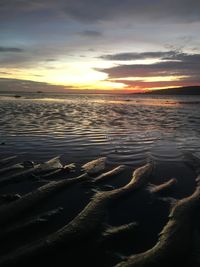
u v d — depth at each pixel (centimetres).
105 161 1003
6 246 471
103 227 538
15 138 1367
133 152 1144
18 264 429
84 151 1143
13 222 547
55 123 1980
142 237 509
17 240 488
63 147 1202
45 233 510
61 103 4812
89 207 613
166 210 616
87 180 789
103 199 657
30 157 1034
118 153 1123
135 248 477
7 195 662
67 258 447
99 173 868
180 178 831
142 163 988
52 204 629
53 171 870
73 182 770
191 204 644
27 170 872
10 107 3406
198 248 478
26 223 543
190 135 1594
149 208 625
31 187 738
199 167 941
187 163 991
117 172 877
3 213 577
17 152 1099
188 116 2812
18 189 722
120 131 1692
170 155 1102
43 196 667
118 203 648
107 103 5331
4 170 870
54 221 554
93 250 469
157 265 436
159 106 4600
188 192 723
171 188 748
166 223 559
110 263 439
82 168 913
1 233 509
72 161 995
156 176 848
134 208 624
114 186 758
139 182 784
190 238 506
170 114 3036
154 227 544
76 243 484
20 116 2378
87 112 3077
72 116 2555
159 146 1267
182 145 1297
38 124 1889
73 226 532
